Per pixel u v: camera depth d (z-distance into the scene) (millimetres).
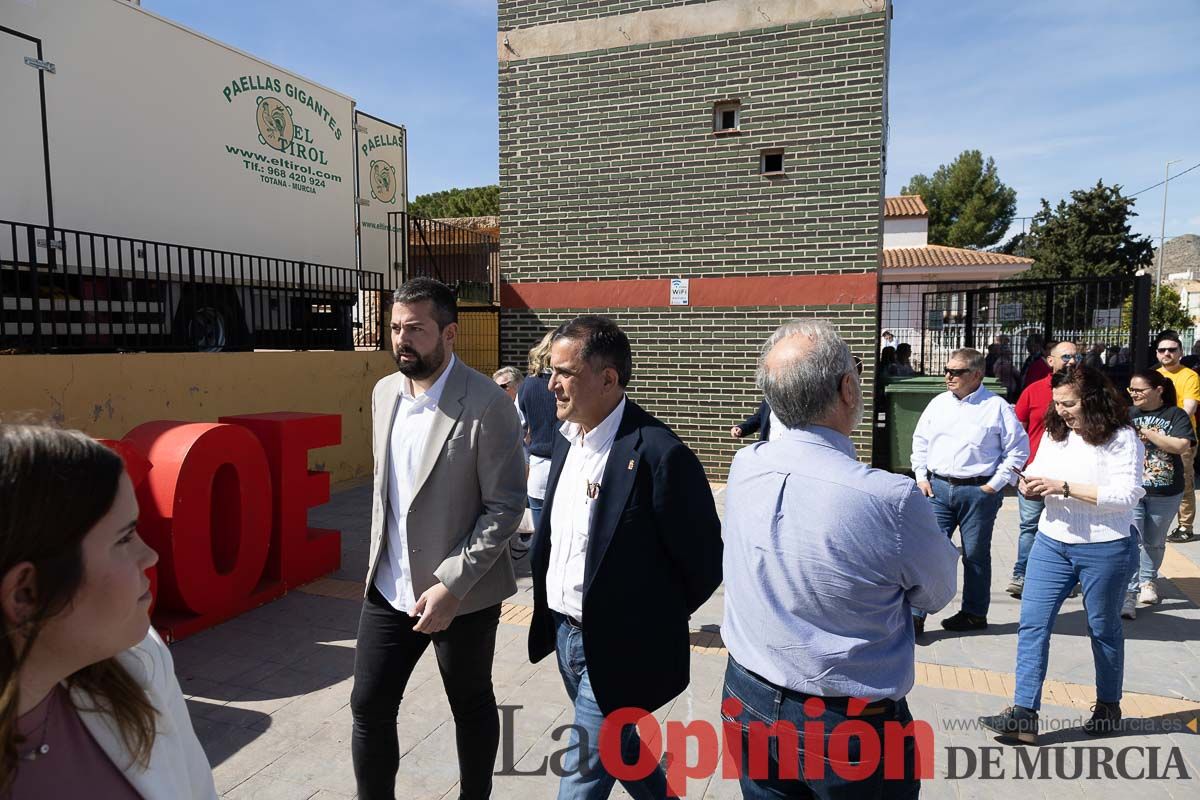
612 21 8852
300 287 8859
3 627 941
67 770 1057
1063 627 4684
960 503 4559
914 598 1791
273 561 5172
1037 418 5949
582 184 9125
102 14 6820
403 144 11383
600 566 2201
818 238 8352
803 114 8297
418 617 2525
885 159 8914
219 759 3174
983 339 11609
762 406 5980
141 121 7258
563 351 2254
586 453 2355
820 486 1738
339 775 3066
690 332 8852
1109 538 3242
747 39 8422
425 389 2562
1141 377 4938
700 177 8695
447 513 2465
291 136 9180
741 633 1896
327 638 4426
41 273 6574
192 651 4219
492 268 14195
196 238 7938
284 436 5133
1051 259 38062
